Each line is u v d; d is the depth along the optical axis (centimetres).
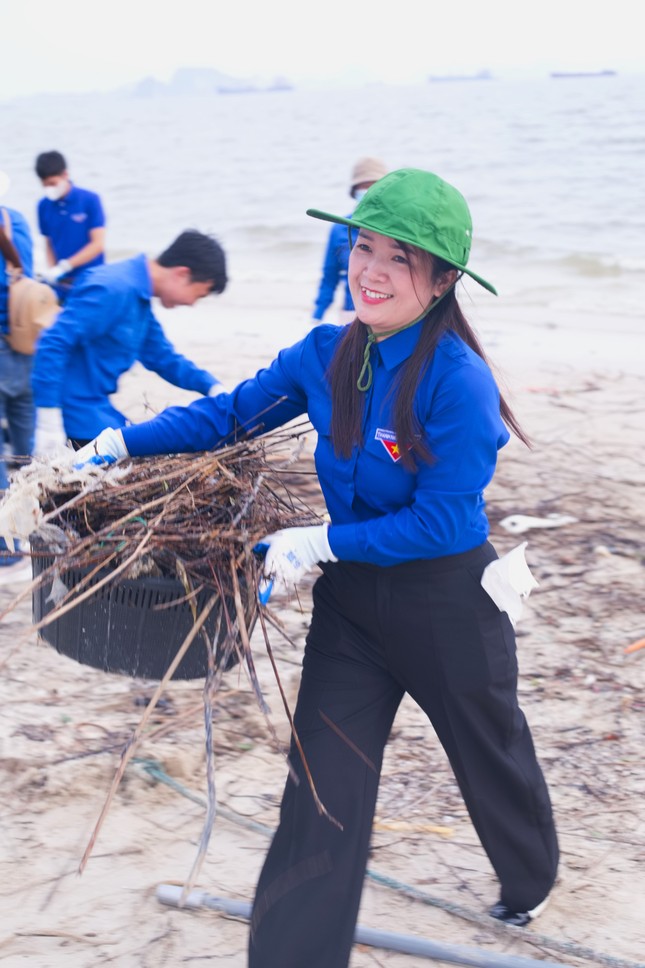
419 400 228
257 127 8475
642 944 288
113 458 275
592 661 437
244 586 248
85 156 5569
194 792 342
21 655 423
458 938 288
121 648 257
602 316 1434
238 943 280
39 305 495
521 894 286
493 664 248
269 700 393
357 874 238
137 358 458
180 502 259
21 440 538
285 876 235
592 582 510
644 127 5172
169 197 3603
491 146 4697
